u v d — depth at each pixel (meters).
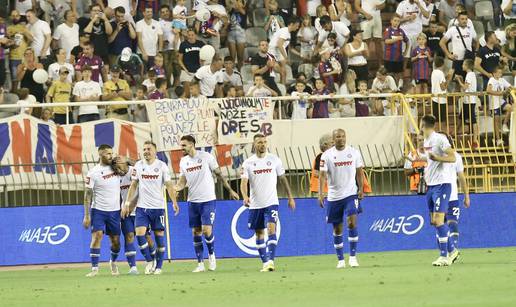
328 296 35.22
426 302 31.56
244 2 84.38
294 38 83.12
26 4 79.81
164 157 69.31
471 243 68.69
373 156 72.06
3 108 67.12
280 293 37.31
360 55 81.12
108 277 51.66
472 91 79.69
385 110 76.19
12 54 76.12
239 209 66.50
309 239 66.88
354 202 52.59
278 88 79.25
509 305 29.62
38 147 69.00
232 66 78.44
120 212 54.84
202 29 82.00
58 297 39.28
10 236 64.94
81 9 82.88
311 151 71.56
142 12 82.38
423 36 82.31
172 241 65.50
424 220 68.31
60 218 65.50
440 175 50.28
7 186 67.50
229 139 70.19
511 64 84.81
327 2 86.31
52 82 73.81
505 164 72.31
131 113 73.00
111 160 54.34
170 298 37.00
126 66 77.38
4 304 36.81
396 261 56.47
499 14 91.19
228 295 37.34
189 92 74.50
